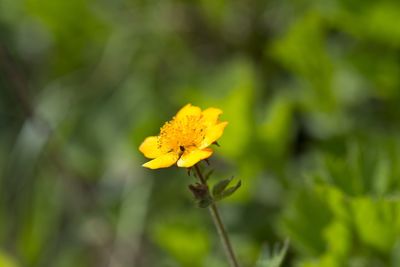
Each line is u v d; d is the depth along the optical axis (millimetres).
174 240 559
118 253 659
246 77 644
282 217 521
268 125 586
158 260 651
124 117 690
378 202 502
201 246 559
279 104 585
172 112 668
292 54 606
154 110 676
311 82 611
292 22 665
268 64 662
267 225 592
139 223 657
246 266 582
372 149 523
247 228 595
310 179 513
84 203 683
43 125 659
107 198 682
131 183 668
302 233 519
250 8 683
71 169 685
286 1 671
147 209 657
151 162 427
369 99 628
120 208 670
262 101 648
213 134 425
